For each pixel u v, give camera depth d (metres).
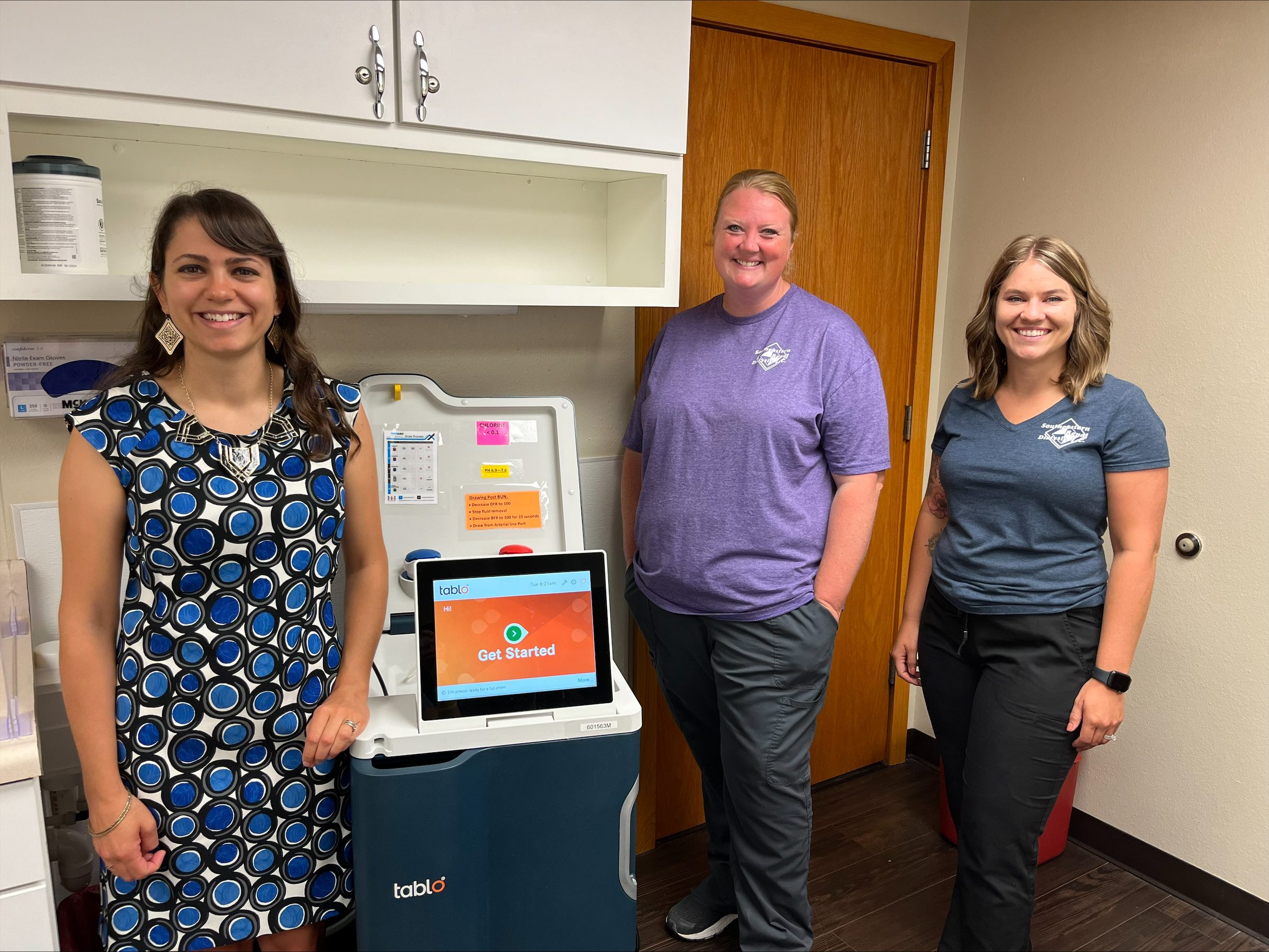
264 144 1.47
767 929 1.77
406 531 1.70
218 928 1.30
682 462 1.71
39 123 1.30
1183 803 2.10
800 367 1.66
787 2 2.11
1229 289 1.93
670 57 1.63
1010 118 2.34
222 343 1.20
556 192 1.83
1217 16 1.89
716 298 1.84
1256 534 1.92
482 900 1.38
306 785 1.33
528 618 1.41
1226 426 1.96
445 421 1.73
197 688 1.25
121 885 1.26
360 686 1.36
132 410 1.22
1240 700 1.97
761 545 1.66
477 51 1.46
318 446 1.30
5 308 1.48
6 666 1.36
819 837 2.35
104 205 1.43
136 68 1.23
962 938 1.70
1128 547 1.55
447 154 1.53
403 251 1.70
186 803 1.26
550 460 1.80
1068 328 1.53
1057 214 2.26
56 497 1.57
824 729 2.58
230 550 1.24
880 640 2.65
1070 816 2.27
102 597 1.22
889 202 2.40
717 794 1.95
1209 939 1.97
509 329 1.92
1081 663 1.60
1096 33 2.13
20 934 1.21
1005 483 1.61
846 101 2.27
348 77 1.37
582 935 1.45
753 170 1.70
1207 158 1.94
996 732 1.61
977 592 1.65
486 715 1.36
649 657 2.21
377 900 1.33
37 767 1.17
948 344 2.56
